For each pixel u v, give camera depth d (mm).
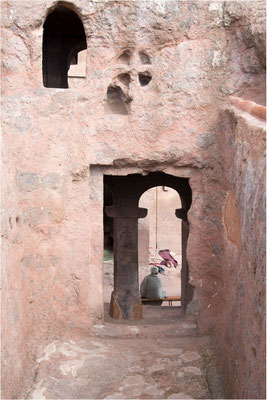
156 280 8641
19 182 4988
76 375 4613
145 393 4406
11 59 4984
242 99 4957
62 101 5055
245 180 4227
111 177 7254
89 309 5266
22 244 4871
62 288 5168
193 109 5137
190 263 5309
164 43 5070
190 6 5020
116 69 5082
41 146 5051
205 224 5281
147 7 4984
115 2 4969
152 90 5125
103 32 5020
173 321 6691
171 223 13742
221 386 4496
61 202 5121
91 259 5273
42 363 4707
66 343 5039
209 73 5121
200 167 5207
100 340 5180
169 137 5148
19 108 5004
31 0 4945
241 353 3990
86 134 5098
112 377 4617
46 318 5117
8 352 4055
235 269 4586
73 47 7348
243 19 4965
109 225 11883
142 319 6906
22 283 4805
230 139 4926
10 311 4180
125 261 7219
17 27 4953
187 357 4895
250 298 3820
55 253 5137
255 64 5066
